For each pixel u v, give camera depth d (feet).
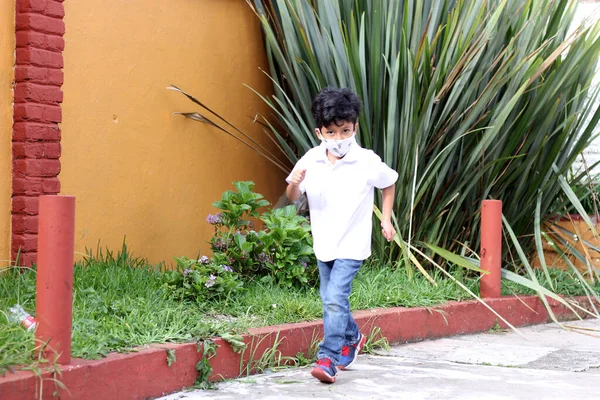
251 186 27.17
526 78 29.53
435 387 18.58
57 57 24.77
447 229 31.24
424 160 30.17
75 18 26.00
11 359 15.02
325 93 18.29
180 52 29.86
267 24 30.81
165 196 29.22
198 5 30.63
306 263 26.00
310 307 23.25
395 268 29.78
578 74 30.53
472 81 29.12
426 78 28.60
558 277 33.06
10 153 24.17
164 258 29.19
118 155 27.45
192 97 28.84
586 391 18.22
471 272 31.63
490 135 28.78
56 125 24.91
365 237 18.94
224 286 22.98
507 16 29.84
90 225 26.50
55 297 15.51
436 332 26.05
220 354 19.17
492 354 23.06
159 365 17.56
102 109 26.89
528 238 34.50
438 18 30.25
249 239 26.22
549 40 28.94
